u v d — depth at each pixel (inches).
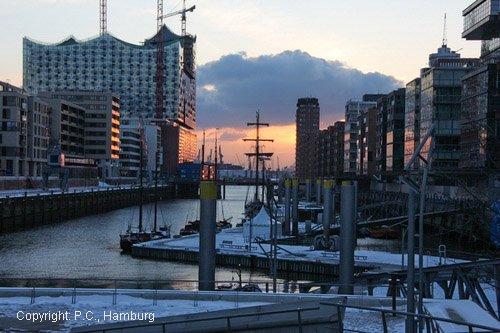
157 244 3053.6
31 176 6235.2
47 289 1163.9
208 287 1385.3
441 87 4259.4
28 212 4687.5
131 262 2748.5
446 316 569.3
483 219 1107.3
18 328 908.6
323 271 2406.5
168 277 2383.1
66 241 3533.5
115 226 4594.0
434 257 2514.8
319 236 2883.9
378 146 6550.2
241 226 4419.3
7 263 2684.5
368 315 957.2
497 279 1103.6
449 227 3366.1
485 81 3193.9
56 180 6599.4
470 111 3437.5
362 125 7445.9
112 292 1162.0
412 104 5022.1
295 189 3846.0
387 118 6053.2
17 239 3582.7
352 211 1635.1
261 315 606.9
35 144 6210.6
